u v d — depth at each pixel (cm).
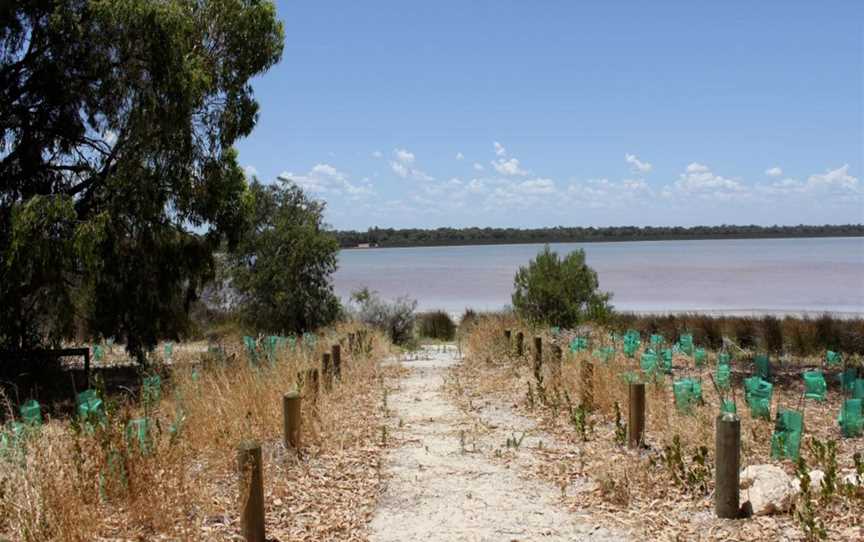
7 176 1387
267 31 1491
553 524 546
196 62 1351
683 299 4309
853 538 483
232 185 1503
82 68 1314
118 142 1370
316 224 2275
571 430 849
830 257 11825
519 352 1426
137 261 1388
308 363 1129
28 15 1284
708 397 1051
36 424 654
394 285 6222
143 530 496
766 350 1719
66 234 1220
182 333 1633
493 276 7788
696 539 504
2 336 1370
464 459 734
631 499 589
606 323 2002
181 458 569
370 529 538
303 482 633
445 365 1582
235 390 864
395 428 885
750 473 571
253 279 2159
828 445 618
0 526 467
